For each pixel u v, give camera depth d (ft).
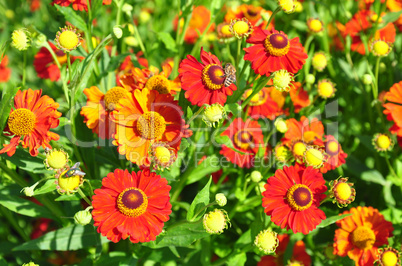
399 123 1.83
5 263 1.85
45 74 2.06
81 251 2.00
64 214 1.86
